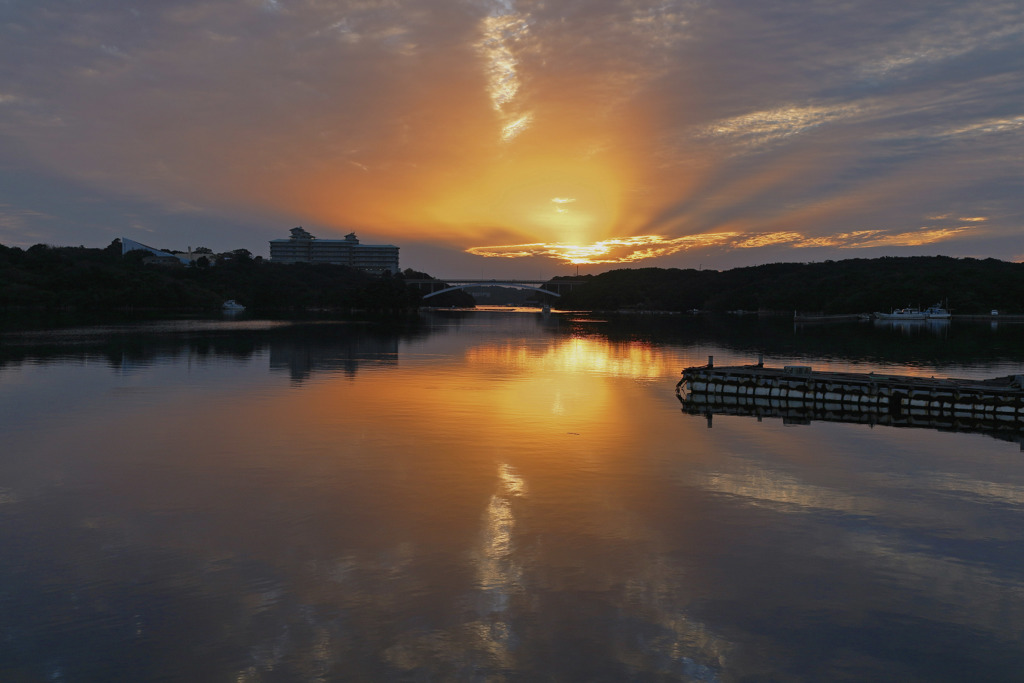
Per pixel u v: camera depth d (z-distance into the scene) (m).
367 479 20.92
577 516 17.81
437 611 12.79
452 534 16.47
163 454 23.72
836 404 35.59
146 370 47.53
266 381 42.88
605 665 11.18
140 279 174.00
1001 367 58.31
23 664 11.02
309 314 190.88
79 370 46.84
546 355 66.62
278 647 11.58
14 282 150.00
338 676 10.81
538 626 12.31
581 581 14.07
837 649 11.74
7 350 60.53
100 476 20.95
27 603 12.92
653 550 15.67
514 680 10.76
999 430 30.16
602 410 33.97
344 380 44.16
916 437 28.41
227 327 106.38
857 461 24.08
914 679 10.94
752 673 11.02
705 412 33.81
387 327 121.69
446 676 10.83
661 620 12.59
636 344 85.12
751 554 15.53
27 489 19.61
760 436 28.08
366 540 16.03
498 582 13.96
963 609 13.15
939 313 177.50
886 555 15.59
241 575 14.15
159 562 14.73
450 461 23.17
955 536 16.81
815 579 14.31
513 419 30.98
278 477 21.02
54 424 28.59
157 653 11.36
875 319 185.25
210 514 17.66
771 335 108.88
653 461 23.55
